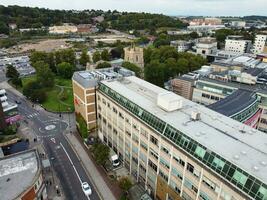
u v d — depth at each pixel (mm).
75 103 93188
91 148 75438
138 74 153500
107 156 68562
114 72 93500
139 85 74688
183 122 49812
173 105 54719
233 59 145750
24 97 130500
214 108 74125
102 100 77312
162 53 187875
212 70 130250
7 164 58812
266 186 32375
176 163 47938
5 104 94812
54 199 58656
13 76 151125
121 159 73625
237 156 38031
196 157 42531
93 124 86250
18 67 191875
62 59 180250
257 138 44469
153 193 59188
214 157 39531
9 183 52062
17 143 79438
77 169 70312
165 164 51625
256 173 34469
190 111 55750
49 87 141625
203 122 50219
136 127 60031
